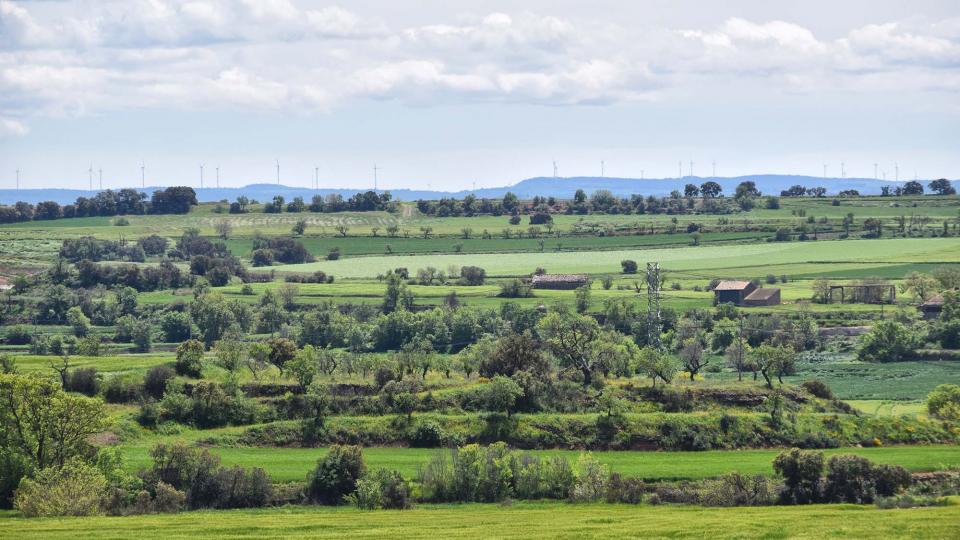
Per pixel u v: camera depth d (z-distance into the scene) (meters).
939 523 131.38
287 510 167.25
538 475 178.62
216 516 156.38
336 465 175.50
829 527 130.50
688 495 175.62
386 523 146.75
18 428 172.00
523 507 170.00
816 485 172.00
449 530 137.88
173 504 164.75
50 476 159.88
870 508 157.88
